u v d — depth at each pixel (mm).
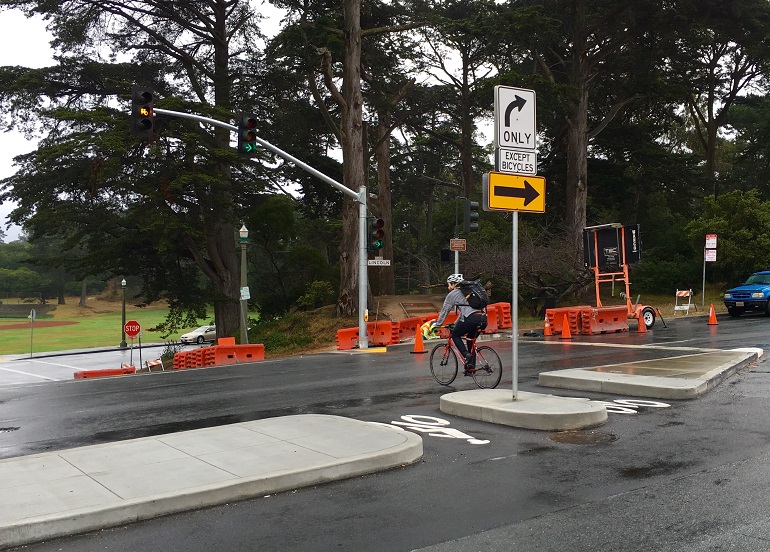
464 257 35344
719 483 6258
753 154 54594
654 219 50500
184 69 40781
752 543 4848
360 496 6180
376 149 42844
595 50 39062
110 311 133625
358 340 24938
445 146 65062
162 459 7113
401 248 71875
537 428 8703
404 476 6789
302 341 30688
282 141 39594
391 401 11359
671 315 30969
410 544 5023
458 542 5035
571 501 5902
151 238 34031
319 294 37469
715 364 13078
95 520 5477
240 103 38969
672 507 5656
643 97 39156
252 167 39000
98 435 9648
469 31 32438
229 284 40625
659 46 36031
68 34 36344
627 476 6594
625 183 45625
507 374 13891
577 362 15625
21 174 36094
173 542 5184
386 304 36031
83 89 37531
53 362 46344
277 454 7176
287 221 41562
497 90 9188
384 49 38469
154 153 32062
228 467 6715
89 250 40031
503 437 8344
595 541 4984
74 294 155000
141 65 38531
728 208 39812
